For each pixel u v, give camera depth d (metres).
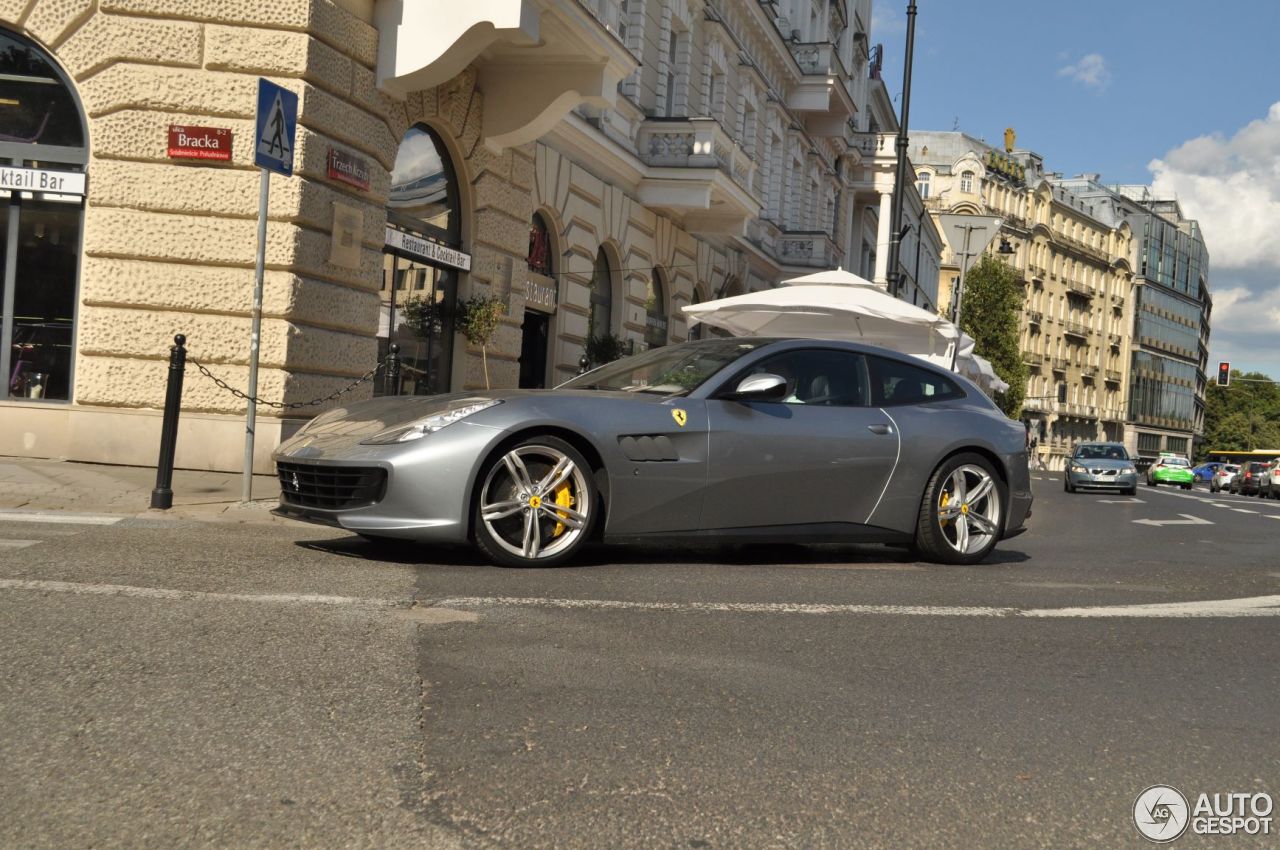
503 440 5.74
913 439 6.90
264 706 3.17
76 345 11.02
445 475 5.62
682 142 19.83
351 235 11.71
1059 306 96.81
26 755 2.72
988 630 4.79
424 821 2.45
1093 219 102.06
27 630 3.84
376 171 12.19
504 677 3.59
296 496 6.08
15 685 3.23
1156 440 112.44
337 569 5.42
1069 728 3.38
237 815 2.44
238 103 10.92
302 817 2.45
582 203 17.84
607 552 6.70
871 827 2.55
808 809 2.63
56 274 11.07
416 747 2.91
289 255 10.95
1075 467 31.77
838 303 13.29
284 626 4.10
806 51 32.06
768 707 3.43
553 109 14.37
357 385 12.13
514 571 5.68
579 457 5.91
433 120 13.45
